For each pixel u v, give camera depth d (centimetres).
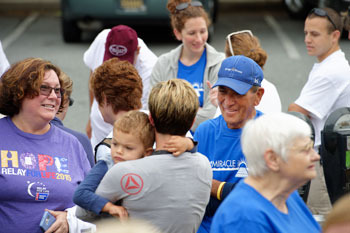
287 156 491
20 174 665
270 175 504
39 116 677
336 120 748
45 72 677
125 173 584
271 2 3444
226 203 507
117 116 762
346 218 413
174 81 613
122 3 2306
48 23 2931
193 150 615
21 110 682
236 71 674
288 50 2369
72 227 664
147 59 1075
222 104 687
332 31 912
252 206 496
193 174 605
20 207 666
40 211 672
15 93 664
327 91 897
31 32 2705
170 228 596
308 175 498
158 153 599
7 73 676
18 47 2395
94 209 593
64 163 698
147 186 584
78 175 711
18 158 671
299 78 1984
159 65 1035
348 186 758
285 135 493
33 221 668
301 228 528
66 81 843
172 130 602
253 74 675
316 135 915
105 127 972
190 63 1020
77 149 726
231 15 3181
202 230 688
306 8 2914
